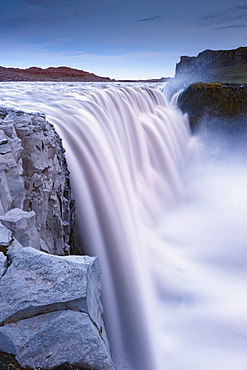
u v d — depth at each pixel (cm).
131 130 2416
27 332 424
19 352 411
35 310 439
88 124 1756
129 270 1404
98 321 485
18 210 695
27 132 962
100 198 1527
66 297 450
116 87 2838
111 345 1001
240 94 3000
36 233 708
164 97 3272
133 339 1097
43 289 456
